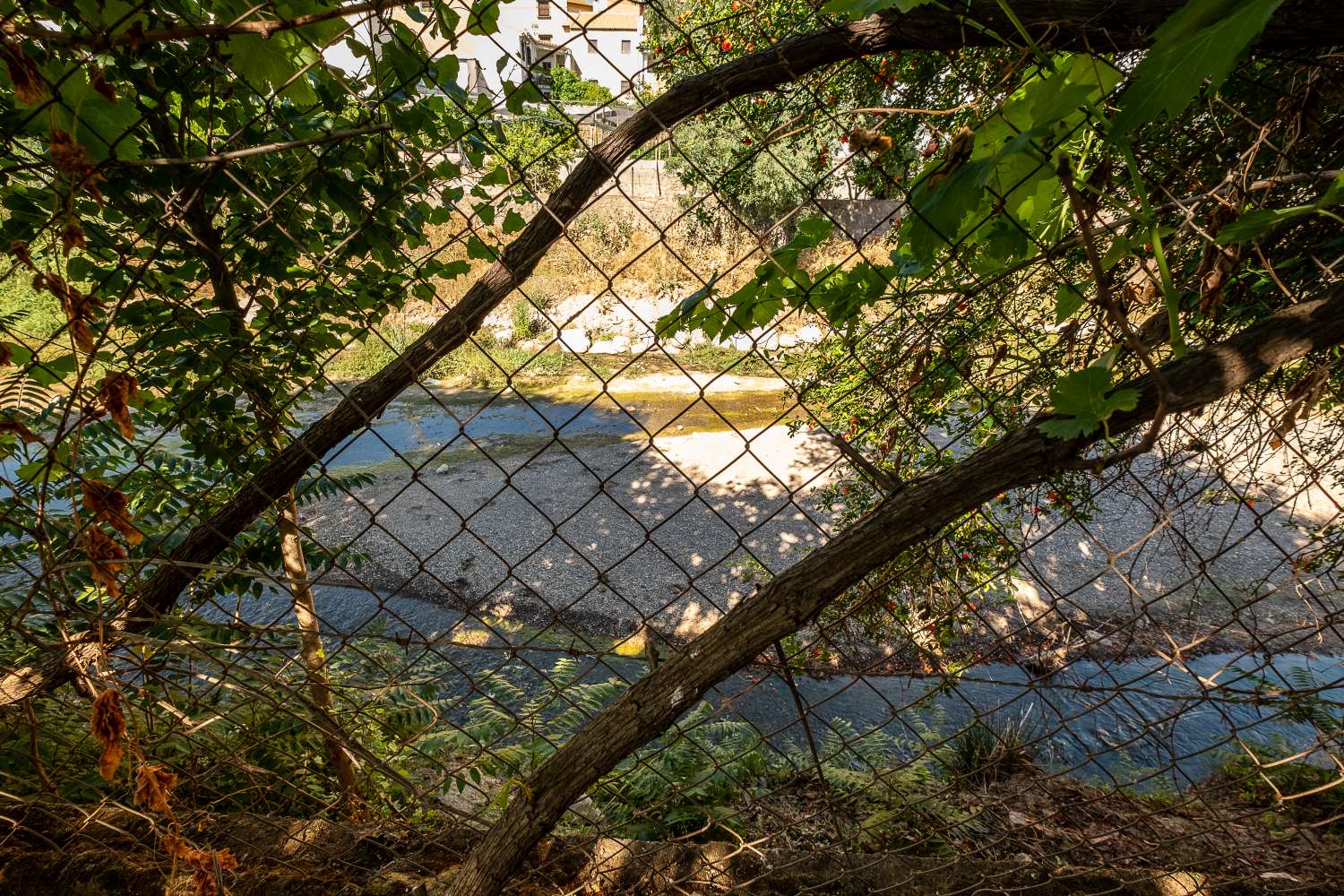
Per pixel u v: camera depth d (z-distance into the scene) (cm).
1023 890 127
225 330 120
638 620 504
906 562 197
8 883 121
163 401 127
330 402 889
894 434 134
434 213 134
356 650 101
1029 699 373
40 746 139
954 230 70
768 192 732
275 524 166
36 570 200
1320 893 128
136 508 153
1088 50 66
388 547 600
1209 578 98
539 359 1109
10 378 88
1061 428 72
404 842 136
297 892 124
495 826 96
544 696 286
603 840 139
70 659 90
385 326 1031
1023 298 139
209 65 102
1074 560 498
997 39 73
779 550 582
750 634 86
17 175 99
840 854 140
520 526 636
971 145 72
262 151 76
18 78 63
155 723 115
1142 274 103
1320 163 112
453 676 396
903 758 320
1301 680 326
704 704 279
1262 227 71
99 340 78
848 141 80
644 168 966
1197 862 128
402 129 102
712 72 86
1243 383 68
